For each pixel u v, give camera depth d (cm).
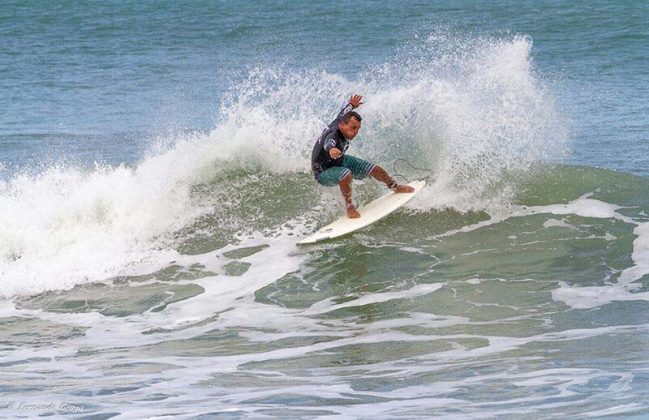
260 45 13212
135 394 2317
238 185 4266
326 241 3797
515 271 3441
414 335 2855
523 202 4081
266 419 2016
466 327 2911
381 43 12812
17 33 14912
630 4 17688
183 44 13562
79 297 3459
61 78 10162
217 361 2681
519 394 2150
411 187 4044
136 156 6212
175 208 4091
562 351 2567
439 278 3422
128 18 17500
